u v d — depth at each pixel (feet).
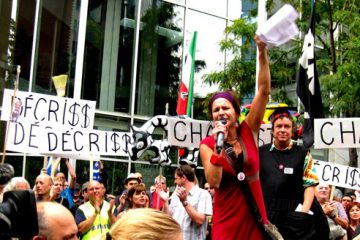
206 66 53.62
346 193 33.40
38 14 47.39
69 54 47.85
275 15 9.40
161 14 52.70
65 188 29.60
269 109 12.96
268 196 12.25
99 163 30.63
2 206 5.67
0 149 33.01
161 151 24.34
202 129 21.52
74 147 23.67
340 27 46.83
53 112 23.90
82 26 47.70
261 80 9.73
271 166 12.51
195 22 54.29
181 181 20.21
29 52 46.88
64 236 6.27
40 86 47.16
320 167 25.11
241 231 9.25
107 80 49.52
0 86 27.96
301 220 11.87
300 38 46.70
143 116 51.08
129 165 47.96
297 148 12.85
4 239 5.56
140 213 5.85
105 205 21.89
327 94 43.47
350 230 24.73
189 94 31.65
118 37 50.37
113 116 49.39
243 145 9.56
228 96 9.66
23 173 44.86
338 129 22.50
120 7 50.67
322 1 44.62
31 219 5.80
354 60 41.57
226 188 9.45
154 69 51.90
